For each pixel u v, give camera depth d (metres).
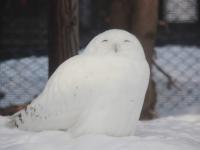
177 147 6.61
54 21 10.33
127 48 7.29
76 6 10.28
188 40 17.08
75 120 7.23
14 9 15.05
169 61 17.12
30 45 15.32
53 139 6.86
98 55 7.28
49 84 7.43
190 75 16.31
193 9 16.66
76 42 10.35
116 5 11.04
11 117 8.02
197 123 9.39
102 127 7.04
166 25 12.10
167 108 14.40
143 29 10.75
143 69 7.27
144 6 10.72
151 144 6.58
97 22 16.09
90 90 7.05
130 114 7.23
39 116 7.37
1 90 14.14
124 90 7.05
